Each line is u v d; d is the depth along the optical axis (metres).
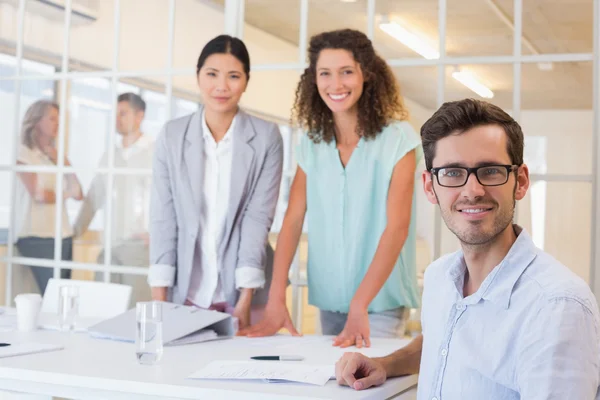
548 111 2.96
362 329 2.33
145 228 3.68
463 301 1.38
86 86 3.84
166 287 2.87
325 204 2.65
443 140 1.35
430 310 1.53
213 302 2.89
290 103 3.33
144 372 1.74
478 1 3.02
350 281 2.63
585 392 1.17
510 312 1.31
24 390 1.76
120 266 3.73
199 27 3.55
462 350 1.36
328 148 2.65
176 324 2.23
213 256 2.88
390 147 2.55
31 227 3.95
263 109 3.42
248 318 2.83
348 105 2.52
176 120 2.93
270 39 3.39
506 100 3.02
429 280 1.56
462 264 1.46
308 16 3.31
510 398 1.30
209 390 1.58
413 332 2.83
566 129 2.94
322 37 2.57
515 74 3.00
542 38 2.96
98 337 2.24
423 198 3.04
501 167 1.32
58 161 3.89
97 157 3.80
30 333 2.31
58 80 3.91
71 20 3.88
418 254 3.03
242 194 2.85
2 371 1.78
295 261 3.23
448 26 3.09
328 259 2.67
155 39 3.66
